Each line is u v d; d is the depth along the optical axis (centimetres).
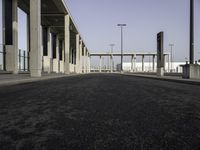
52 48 7244
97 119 695
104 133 548
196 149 439
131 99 1129
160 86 1991
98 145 462
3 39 3572
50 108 881
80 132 557
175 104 977
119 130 574
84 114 768
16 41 3594
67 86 1919
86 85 2066
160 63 4366
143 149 439
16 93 1359
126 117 722
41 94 1321
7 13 3569
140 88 1773
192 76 2950
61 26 6366
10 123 655
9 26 3572
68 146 457
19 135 538
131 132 557
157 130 574
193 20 2772
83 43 10025
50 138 511
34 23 2888
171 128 594
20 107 905
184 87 1884
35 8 2878
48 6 4741
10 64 3566
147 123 646
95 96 1245
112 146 456
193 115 755
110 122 657
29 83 2216
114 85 2097
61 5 4659
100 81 2812
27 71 4584
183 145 462
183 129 584
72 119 697
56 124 638
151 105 949
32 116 744
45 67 5947
